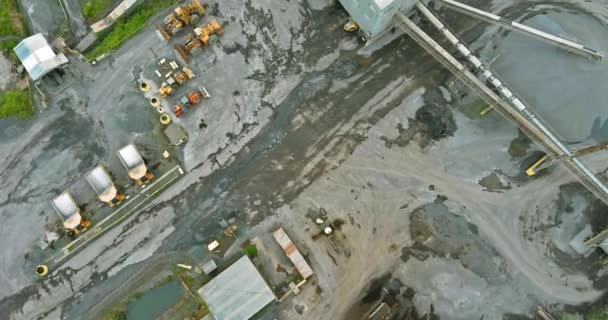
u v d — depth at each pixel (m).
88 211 43.91
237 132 45.09
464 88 44.91
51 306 42.62
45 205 44.03
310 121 45.19
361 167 44.50
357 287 42.78
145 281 43.06
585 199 43.81
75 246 43.44
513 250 43.31
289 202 44.09
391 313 41.97
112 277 43.09
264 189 44.28
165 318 42.41
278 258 43.25
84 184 44.34
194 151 44.88
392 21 43.53
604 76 44.78
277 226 43.75
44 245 43.44
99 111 45.44
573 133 44.50
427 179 44.34
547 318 41.72
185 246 43.56
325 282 42.88
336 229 43.66
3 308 42.53
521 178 44.25
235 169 44.62
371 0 39.69
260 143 44.97
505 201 44.03
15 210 43.97
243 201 44.16
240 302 41.44
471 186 44.22
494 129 44.78
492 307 42.56
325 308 42.50
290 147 44.88
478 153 44.62
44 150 44.97
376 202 44.06
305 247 43.38
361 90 45.53
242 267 41.88
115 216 43.88
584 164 42.47
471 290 42.75
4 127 45.34
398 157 44.62
